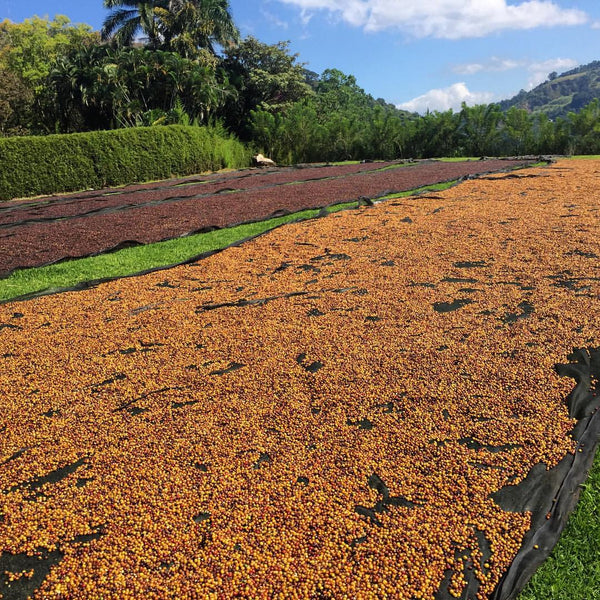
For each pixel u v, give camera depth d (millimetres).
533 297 5289
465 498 2762
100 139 18938
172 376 4141
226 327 5027
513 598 2273
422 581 2312
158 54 25859
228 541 2523
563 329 4531
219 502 2775
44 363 4480
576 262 6211
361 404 3627
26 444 3373
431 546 2482
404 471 2969
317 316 5168
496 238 7426
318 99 35906
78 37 39781
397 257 6934
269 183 15680
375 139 27609
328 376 3998
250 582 2307
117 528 2635
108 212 11609
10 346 4855
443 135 26672
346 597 2240
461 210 9375
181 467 3066
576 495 2818
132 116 25781
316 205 10859
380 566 2387
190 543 2525
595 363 3969
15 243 8711
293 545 2494
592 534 2594
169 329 5047
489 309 5074
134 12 29391
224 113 31422
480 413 3459
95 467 3102
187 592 2279
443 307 5211
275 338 4711
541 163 18031
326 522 2629
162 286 6402
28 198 17141
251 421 3486
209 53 30359
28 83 33156
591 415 3383
